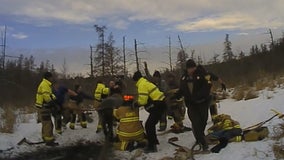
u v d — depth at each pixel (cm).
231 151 828
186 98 900
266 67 2688
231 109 1307
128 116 993
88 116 1459
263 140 863
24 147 1083
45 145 1104
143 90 949
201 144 893
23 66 3862
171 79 1259
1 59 3528
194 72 902
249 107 1265
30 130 1265
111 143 1052
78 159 967
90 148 1070
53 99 1118
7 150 1051
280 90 1498
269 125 967
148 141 951
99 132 1245
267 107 1184
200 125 892
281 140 830
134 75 974
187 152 870
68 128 1339
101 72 3862
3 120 1356
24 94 2728
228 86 2172
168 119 1355
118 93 1237
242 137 887
